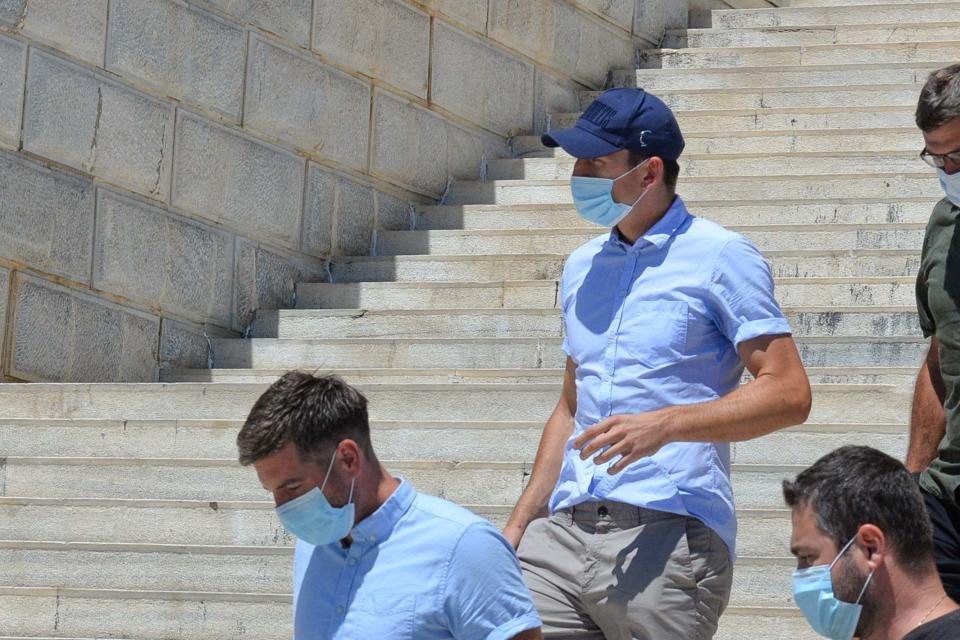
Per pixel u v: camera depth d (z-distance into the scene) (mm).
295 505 4617
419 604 4633
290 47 13742
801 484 4445
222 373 12039
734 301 5531
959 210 5695
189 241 12758
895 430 8688
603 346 5695
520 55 16188
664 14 17828
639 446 5293
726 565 5621
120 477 9320
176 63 12703
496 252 13523
